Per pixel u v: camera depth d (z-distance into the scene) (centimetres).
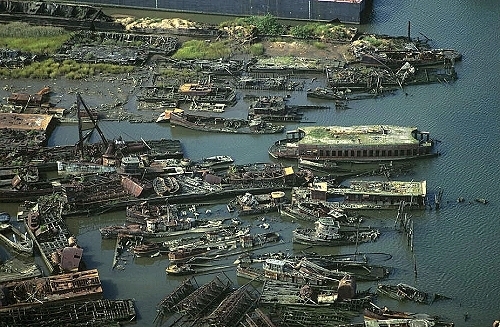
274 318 19962
